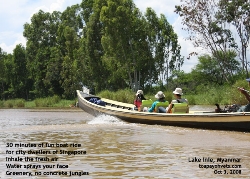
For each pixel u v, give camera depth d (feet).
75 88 188.55
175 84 183.83
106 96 112.88
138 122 51.01
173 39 163.22
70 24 225.35
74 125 48.52
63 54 225.76
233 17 111.96
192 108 86.28
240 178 20.02
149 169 22.06
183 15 112.88
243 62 115.85
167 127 45.75
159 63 164.45
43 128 44.91
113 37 155.43
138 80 173.37
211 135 37.58
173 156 25.86
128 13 155.02
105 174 20.97
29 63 253.03
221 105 96.07
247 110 42.11
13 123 55.93
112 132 40.37
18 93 271.08
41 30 250.57
